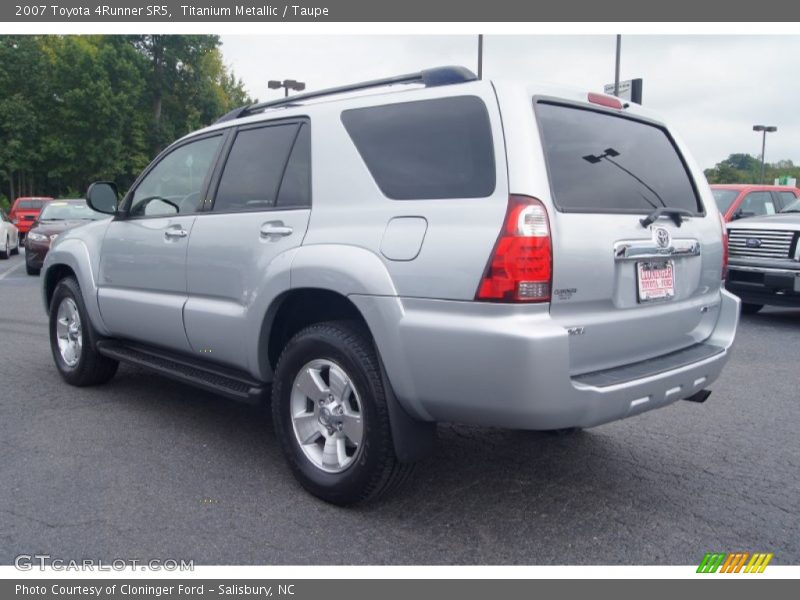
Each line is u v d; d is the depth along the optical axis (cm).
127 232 486
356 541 318
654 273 344
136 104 4900
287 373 363
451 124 318
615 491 376
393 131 339
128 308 482
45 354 680
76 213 1582
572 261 296
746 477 398
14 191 4819
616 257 317
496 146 298
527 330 279
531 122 302
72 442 437
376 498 342
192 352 438
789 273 859
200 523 333
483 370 287
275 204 383
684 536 328
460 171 308
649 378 318
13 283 1311
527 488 378
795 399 557
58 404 516
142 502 354
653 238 339
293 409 363
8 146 4441
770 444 452
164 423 476
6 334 782
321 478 350
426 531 329
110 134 4600
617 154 353
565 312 299
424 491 372
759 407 534
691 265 374
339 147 356
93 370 545
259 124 413
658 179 375
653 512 352
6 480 378
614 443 450
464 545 317
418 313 305
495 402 288
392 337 310
